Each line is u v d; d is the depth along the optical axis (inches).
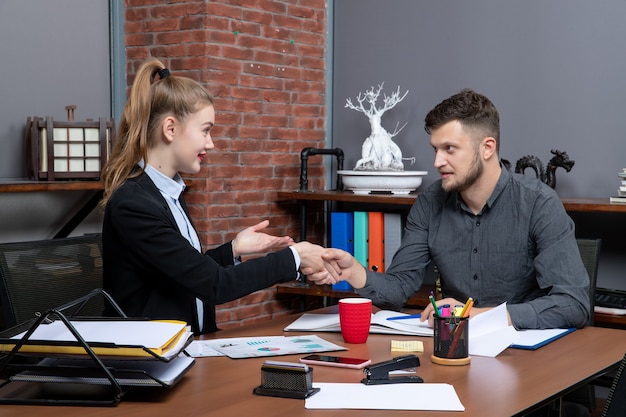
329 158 165.3
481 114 86.7
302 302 156.9
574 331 79.3
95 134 121.6
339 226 146.8
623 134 131.7
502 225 90.0
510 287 90.4
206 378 60.7
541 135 140.1
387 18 156.4
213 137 140.3
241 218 146.6
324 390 57.0
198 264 72.1
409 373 61.8
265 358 67.0
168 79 78.6
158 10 142.1
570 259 84.0
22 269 79.9
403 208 155.4
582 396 91.2
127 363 59.7
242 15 144.6
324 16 162.7
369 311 73.5
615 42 131.8
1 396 55.7
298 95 157.4
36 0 130.0
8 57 126.0
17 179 127.0
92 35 140.2
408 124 155.0
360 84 160.7
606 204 117.5
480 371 63.1
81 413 52.4
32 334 59.0
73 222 129.1
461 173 87.2
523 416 53.4
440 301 79.7
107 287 77.2
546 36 138.8
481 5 145.3
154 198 76.0
